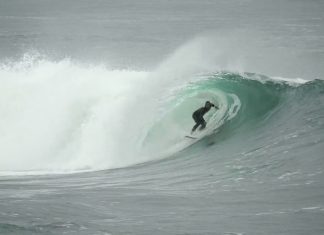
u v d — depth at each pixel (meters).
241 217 34.69
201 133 65.44
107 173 56.34
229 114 67.50
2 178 54.47
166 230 32.00
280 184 43.69
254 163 52.38
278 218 33.94
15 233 30.39
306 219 33.34
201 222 33.78
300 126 61.00
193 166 55.50
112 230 31.73
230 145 60.78
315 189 41.12
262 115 66.75
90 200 40.44
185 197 41.53
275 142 57.84
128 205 38.81
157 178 51.50
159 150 64.25
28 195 42.66
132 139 66.12
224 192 42.72
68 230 31.30
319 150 52.38
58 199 40.66
